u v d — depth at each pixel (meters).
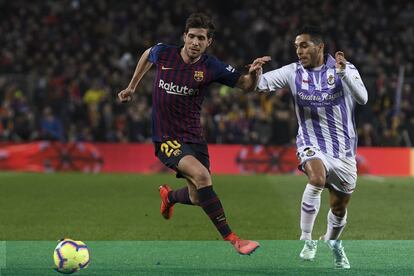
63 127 35.34
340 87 12.45
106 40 43.19
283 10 45.38
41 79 36.34
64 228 16.97
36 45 42.59
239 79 12.26
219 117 34.19
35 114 35.59
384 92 34.84
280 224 17.77
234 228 17.09
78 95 36.66
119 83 36.91
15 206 20.80
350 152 12.66
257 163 33.12
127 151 33.44
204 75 12.07
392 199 22.97
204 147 12.40
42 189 25.16
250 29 44.41
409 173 32.69
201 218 18.55
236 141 34.09
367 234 16.17
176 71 12.09
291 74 12.66
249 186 26.64
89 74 38.56
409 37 43.56
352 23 44.00
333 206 12.95
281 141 33.78
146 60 12.45
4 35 43.59
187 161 11.78
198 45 11.87
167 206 13.81
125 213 19.48
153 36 43.28
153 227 17.17
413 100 34.97
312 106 12.55
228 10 46.56
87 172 33.09
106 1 46.28
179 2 45.88
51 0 46.28
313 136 12.65
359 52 41.03
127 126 34.66
